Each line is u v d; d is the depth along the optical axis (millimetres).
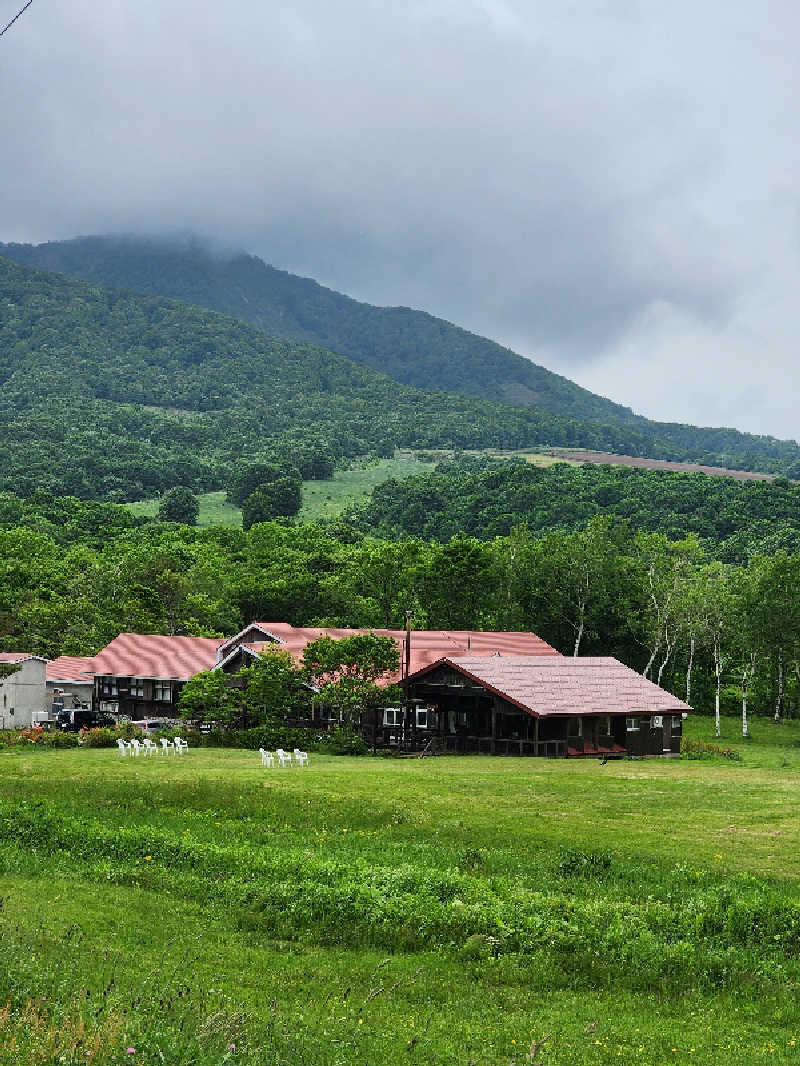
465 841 35656
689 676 98062
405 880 28703
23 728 80188
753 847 34938
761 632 88000
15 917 24484
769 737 90625
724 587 98062
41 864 31812
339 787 44938
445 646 80125
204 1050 15219
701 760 69000
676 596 99500
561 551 109438
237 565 142750
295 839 35531
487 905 26578
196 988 19812
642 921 25766
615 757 67375
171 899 28219
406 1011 20484
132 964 21297
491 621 110375
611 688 70438
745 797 45188
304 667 68250
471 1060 16562
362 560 123812
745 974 23109
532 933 24891
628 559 111500
